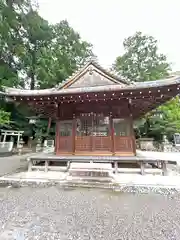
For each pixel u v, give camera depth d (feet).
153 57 80.18
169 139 58.03
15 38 58.59
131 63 82.99
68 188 14.65
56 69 65.21
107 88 20.11
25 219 8.90
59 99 22.12
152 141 54.29
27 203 11.18
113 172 18.79
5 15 49.88
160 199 12.09
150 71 74.59
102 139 22.31
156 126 56.03
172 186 14.10
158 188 13.87
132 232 7.63
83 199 11.98
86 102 23.63
